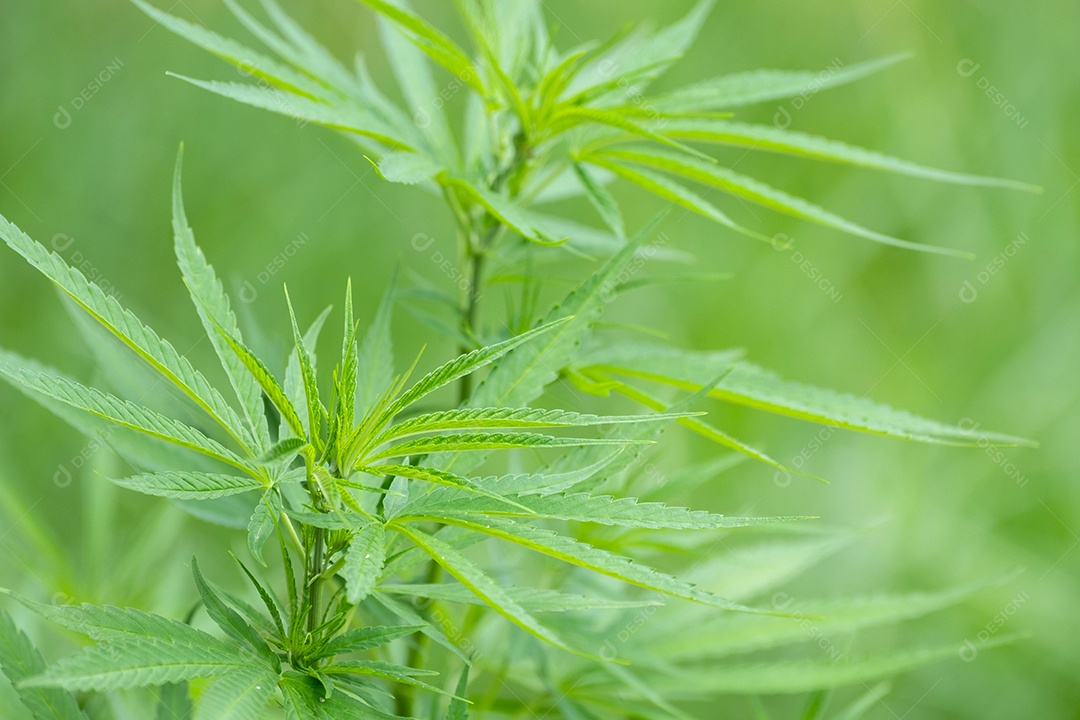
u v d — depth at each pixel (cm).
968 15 246
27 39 216
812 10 250
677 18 251
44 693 89
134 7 222
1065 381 217
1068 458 210
